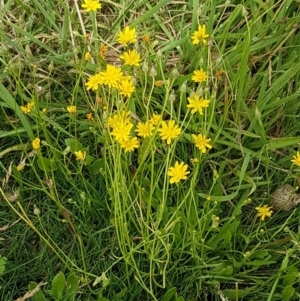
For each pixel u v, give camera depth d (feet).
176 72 0.88
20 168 0.96
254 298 0.97
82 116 1.10
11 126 1.08
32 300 0.93
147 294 0.97
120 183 0.89
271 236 0.99
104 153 0.91
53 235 1.01
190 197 0.95
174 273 0.97
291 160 1.00
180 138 1.04
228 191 1.06
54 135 1.09
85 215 1.02
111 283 0.95
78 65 1.02
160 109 1.08
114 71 0.86
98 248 0.99
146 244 0.91
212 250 0.99
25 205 1.03
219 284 0.96
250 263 0.97
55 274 0.98
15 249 0.99
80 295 0.95
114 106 1.01
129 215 0.95
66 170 1.00
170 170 0.86
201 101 0.89
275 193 1.04
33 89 1.01
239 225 1.01
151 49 1.08
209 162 1.07
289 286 0.93
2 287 0.95
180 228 0.98
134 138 0.87
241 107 1.09
